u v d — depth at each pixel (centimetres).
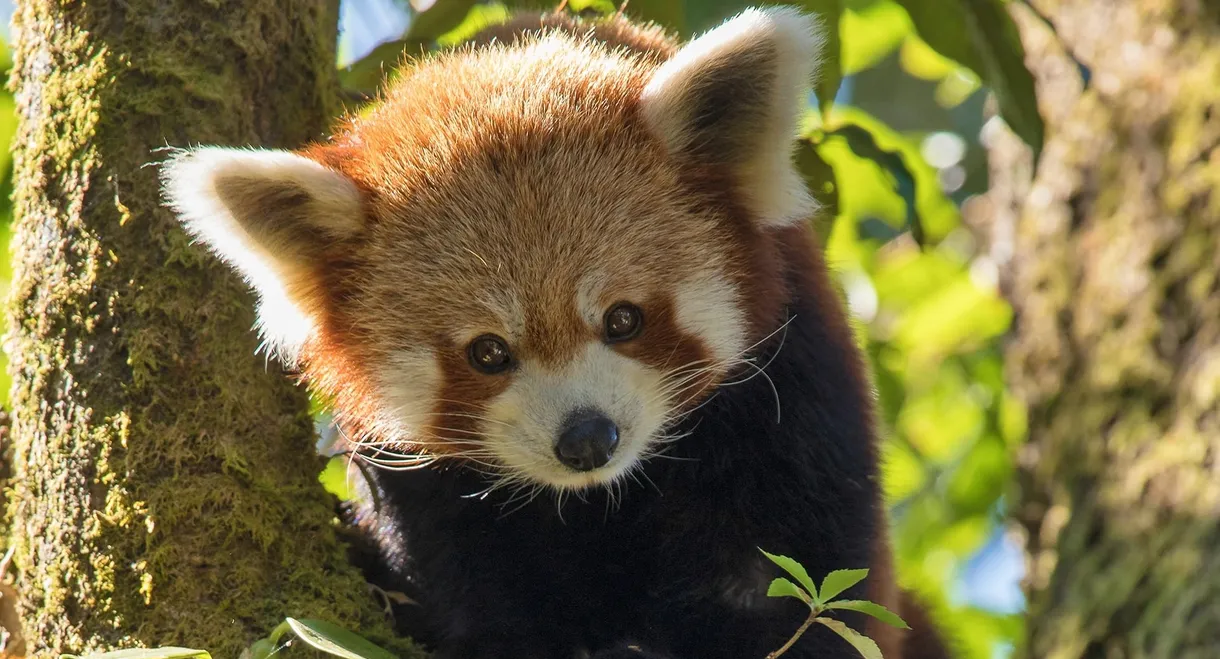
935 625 1222
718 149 830
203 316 741
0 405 872
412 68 910
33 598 708
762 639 877
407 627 858
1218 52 1149
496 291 786
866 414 907
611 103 827
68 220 738
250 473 732
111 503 705
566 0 980
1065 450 1141
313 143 832
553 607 916
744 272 831
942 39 996
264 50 798
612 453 792
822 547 864
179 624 690
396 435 834
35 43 770
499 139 805
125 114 748
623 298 793
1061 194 1228
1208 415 1045
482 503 880
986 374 1584
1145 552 1022
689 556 896
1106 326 1148
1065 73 1255
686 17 991
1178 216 1127
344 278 822
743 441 859
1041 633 1058
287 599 717
